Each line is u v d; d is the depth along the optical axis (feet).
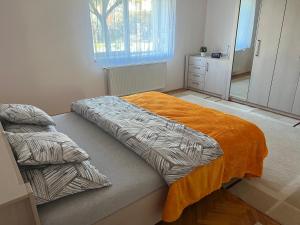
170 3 14.03
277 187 6.85
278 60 11.93
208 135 5.93
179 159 4.83
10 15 9.60
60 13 10.73
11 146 4.25
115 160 5.20
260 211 5.96
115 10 12.09
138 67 13.87
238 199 6.36
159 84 15.35
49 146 4.18
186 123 6.64
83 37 11.69
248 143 6.20
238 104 14.12
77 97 12.42
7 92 10.39
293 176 7.34
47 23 10.53
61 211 3.73
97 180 4.20
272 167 7.78
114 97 8.87
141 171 4.81
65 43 11.25
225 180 5.87
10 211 2.94
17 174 3.33
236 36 13.53
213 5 15.83
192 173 4.88
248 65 13.35
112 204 4.14
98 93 13.16
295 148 8.98
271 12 11.67
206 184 5.27
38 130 5.85
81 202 3.93
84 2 11.23
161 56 14.96
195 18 16.01
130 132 5.72
